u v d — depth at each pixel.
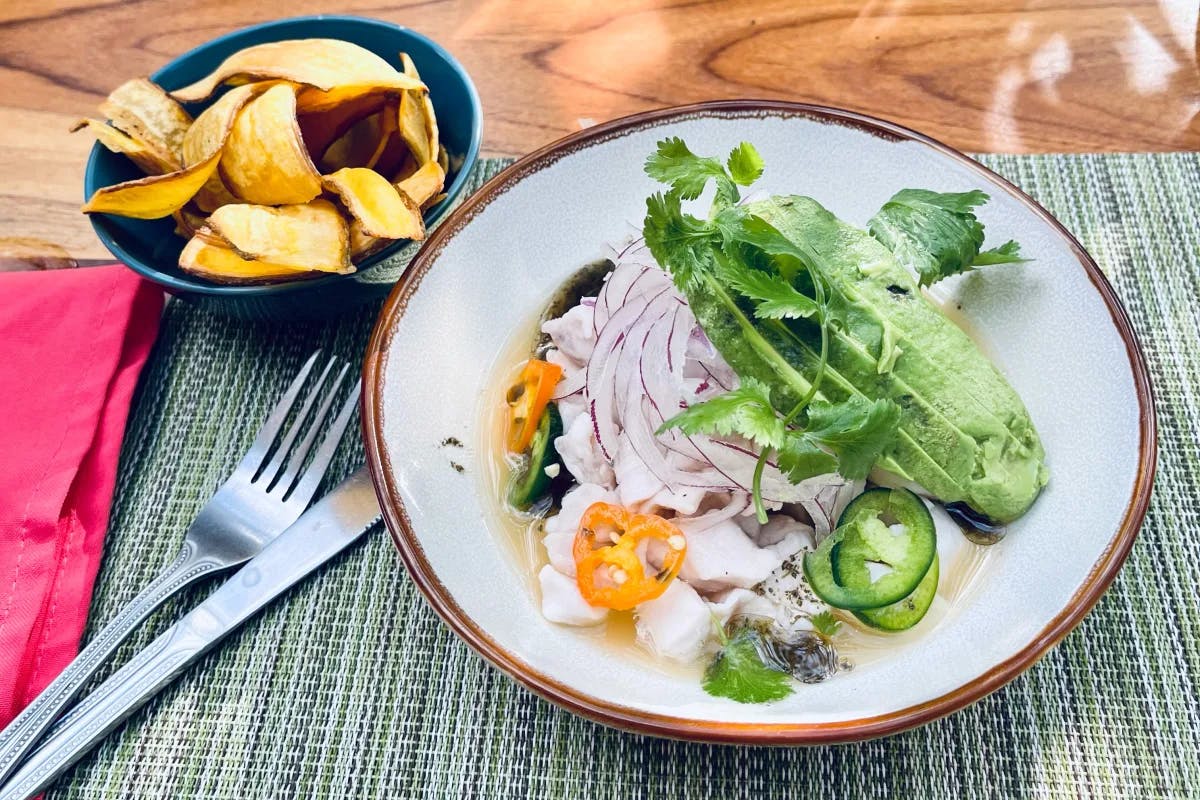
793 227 0.32
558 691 0.25
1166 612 0.29
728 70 0.40
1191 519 0.31
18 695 0.29
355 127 0.36
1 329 0.35
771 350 0.30
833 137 0.34
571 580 0.30
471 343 0.33
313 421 0.34
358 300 0.35
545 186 0.34
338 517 0.32
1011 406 0.30
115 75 0.41
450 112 0.36
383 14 0.42
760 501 0.27
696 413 0.27
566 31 0.42
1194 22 0.40
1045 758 0.28
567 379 0.34
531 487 0.33
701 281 0.30
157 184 0.30
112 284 0.35
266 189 0.31
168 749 0.29
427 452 0.31
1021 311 0.32
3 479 0.32
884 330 0.30
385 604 0.31
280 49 0.33
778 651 0.29
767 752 0.28
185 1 0.43
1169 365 0.33
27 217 0.38
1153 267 0.35
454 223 0.32
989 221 0.32
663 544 0.31
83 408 0.33
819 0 0.41
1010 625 0.27
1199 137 0.38
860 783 0.28
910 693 0.25
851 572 0.29
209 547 0.31
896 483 0.31
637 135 0.34
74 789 0.28
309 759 0.29
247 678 0.30
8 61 0.42
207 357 0.36
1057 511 0.29
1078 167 0.37
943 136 0.38
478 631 0.26
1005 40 0.40
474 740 0.29
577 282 0.35
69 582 0.31
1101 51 0.39
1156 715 0.28
